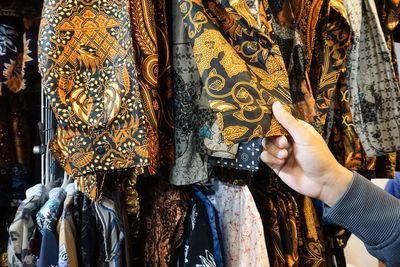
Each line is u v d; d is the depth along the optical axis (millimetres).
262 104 505
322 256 918
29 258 670
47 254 626
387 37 1035
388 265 532
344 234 1047
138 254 788
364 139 924
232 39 544
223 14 540
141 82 523
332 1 798
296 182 607
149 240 723
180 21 643
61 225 622
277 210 860
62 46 487
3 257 959
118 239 646
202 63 517
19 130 1011
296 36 776
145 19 543
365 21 946
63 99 480
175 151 653
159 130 640
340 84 914
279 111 508
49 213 646
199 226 694
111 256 642
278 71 550
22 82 886
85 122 480
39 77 937
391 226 518
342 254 1061
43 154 854
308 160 574
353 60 893
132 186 732
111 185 643
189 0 532
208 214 713
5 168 985
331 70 833
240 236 731
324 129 896
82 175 484
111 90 490
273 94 524
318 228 952
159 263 695
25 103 1026
